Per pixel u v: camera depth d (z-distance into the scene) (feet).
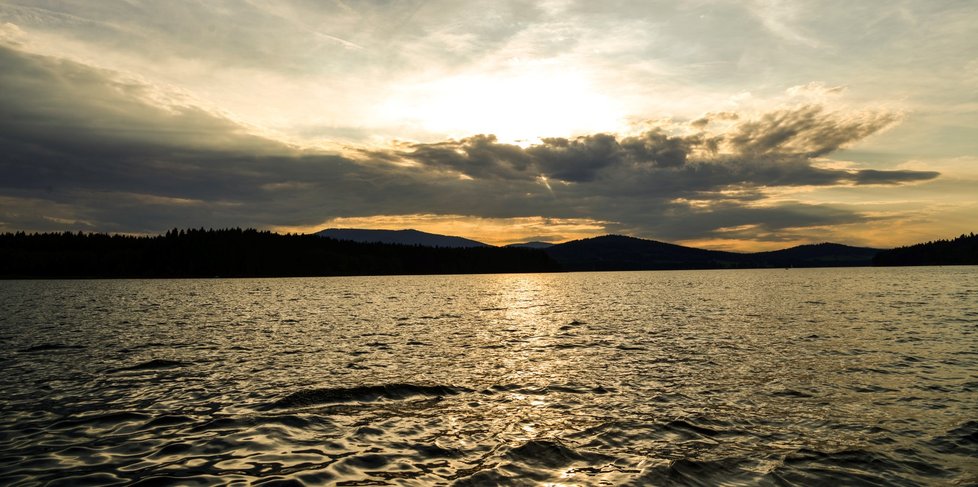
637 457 42.63
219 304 241.14
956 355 87.71
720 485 37.22
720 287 401.08
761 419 52.95
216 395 63.36
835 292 297.74
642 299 260.83
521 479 38.34
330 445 45.68
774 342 104.32
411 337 119.75
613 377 73.36
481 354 94.22
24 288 440.45
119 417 53.67
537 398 62.08
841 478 38.27
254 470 39.70
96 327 140.56
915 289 315.78
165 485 36.65
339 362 86.63
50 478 37.76
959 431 48.49
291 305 234.99
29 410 56.08
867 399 60.08
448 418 54.13
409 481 37.93
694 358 87.51
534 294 336.08
